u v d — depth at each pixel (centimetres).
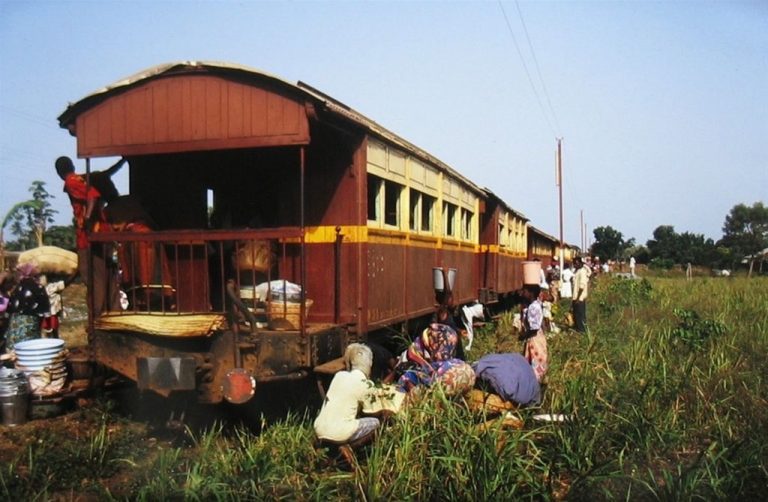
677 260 8050
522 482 536
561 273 2333
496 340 1236
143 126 724
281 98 682
